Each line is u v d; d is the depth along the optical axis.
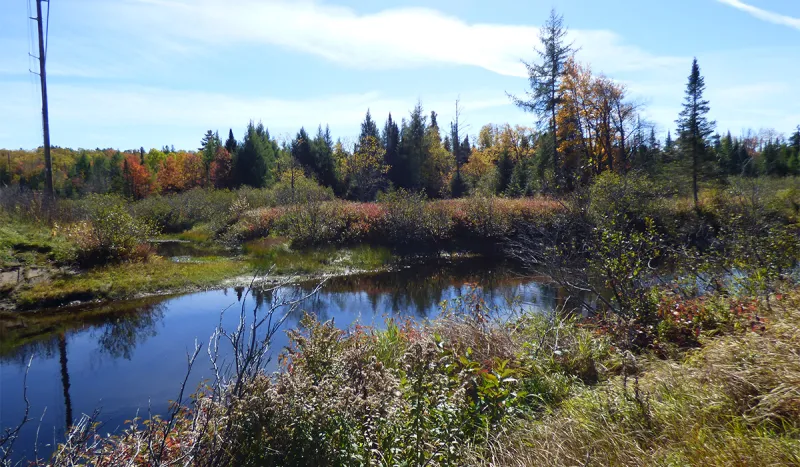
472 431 3.24
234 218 23.03
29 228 13.84
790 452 2.23
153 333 8.79
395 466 2.70
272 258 16.75
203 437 2.70
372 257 17.34
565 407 3.53
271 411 2.73
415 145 44.50
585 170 17.56
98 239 13.32
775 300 4.73
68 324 9.51
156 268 13.46
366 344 4.18
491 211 19.97
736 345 3.48
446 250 18.98
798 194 17.61
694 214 17.28
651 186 15.88
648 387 3.40
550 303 8.98
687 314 4.96
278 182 36.94
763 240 6.54
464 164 53.91
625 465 2.52
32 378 6.83
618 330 5.12
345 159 47.88
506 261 17.55
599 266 6.53
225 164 45.06
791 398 2.62
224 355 7.33
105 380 6.65
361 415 2.92
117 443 3.37
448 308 6.95
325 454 2.65
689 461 2.38
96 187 41.38
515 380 3.55
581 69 30.38
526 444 3.00
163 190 51.53
